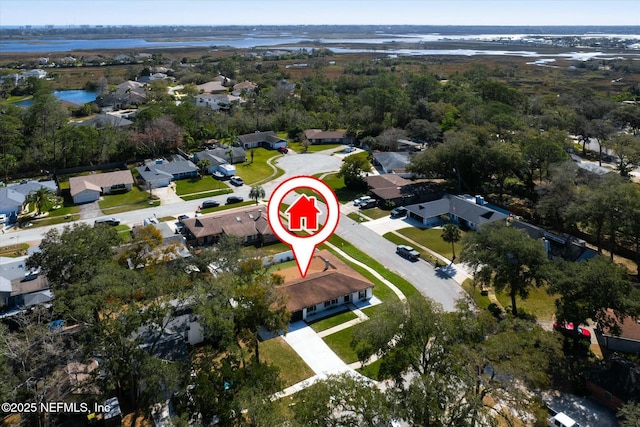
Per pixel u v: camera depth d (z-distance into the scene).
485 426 29.02
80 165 100.19
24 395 31.58
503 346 31.06
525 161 81.25
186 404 32.38
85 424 33.62
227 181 94.25
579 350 41.22
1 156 92.94
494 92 143.25
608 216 55.81
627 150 92.06
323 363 41.31
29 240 66.44
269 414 28.22
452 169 86.31
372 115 130.50
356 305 51.00
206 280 39.84
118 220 73.81
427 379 28.78
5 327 34.84
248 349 38.34
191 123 117.81
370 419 27.00
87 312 31.38
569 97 151.00
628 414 30.12
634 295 39.50
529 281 44.94
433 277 56.91
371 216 77.00
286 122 138.12
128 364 32.22
